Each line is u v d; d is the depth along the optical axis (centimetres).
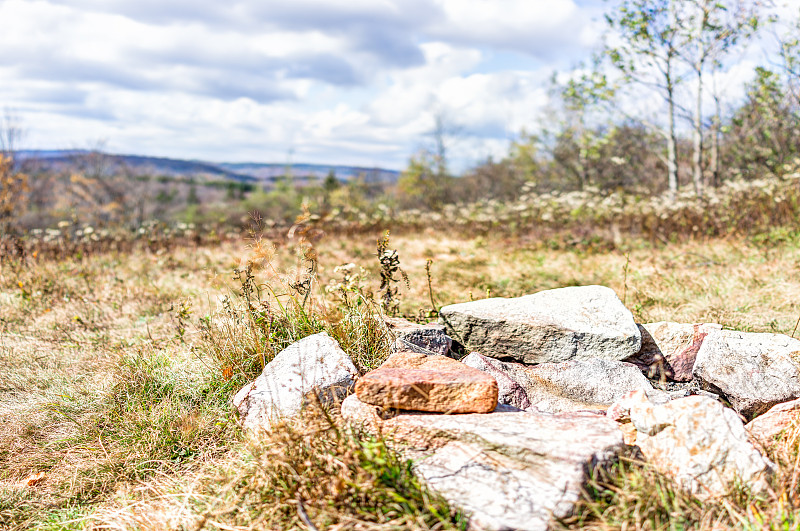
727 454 213
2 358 436
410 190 2761
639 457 226
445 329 379
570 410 303
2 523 252
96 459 295
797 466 220
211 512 227
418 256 917
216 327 395
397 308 421
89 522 244
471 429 229
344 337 354
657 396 307
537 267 762
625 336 330
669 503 202
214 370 355
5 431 331
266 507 221
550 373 326
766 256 653
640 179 1741
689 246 816
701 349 332
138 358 390
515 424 233
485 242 1033
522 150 2358
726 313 467
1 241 841
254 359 349
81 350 456
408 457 228
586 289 381
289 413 276
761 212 867
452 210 1392
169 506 247
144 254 984
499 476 206
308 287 384
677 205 938
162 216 3416
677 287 560
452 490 204
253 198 3409
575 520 191
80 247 974
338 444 229
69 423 335
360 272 417
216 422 314
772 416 271
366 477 210
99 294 634
